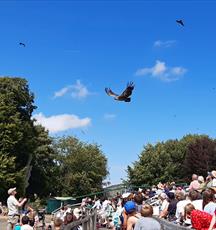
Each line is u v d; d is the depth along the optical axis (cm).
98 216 2805
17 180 6681
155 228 1004
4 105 6906
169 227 1190
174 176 10381
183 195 1692
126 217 1234
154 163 10375
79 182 10738
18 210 1853
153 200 2472
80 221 1243
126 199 1573
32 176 8225
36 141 7725
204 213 1034
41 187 8406
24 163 7262
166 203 1741
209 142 9912
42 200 8162
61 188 10469
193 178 1952
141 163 10525
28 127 7325
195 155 9831
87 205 3108
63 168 11088
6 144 6669
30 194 8212
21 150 7150
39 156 8475
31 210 1969
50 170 8769
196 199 1402
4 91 7400
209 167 9688
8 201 1858
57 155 11056
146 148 10719
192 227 1049
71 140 11381
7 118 6856
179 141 11006
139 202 1434
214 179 1817
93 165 11306
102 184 11769
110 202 2870
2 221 3266
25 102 7638
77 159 11188
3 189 6512
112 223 2591
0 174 6450
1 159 6550
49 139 8875
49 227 3067
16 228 1689
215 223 1021
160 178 10219
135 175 10444
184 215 1280
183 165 10062
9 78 7538
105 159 11788
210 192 1112
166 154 10450
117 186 4450
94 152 11500
